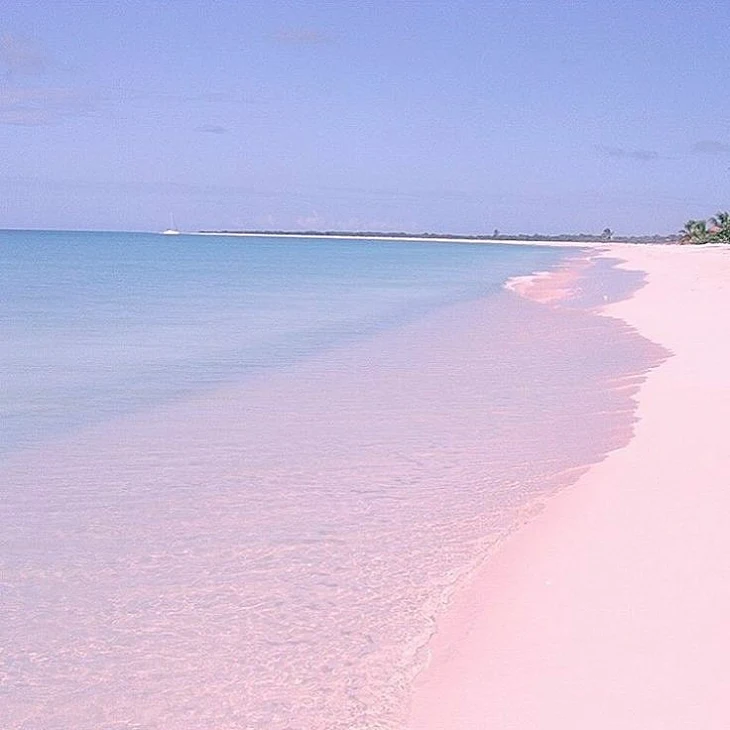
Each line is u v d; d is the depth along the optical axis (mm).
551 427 11562
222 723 4832
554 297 35031
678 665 5035
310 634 5840
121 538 7566
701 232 157250
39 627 5938
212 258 85188
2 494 8734
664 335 19875
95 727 4809
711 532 7074
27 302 30438
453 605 6223
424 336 21625
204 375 15688
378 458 10195
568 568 6633
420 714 4852
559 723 4586
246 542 7500
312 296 35469
